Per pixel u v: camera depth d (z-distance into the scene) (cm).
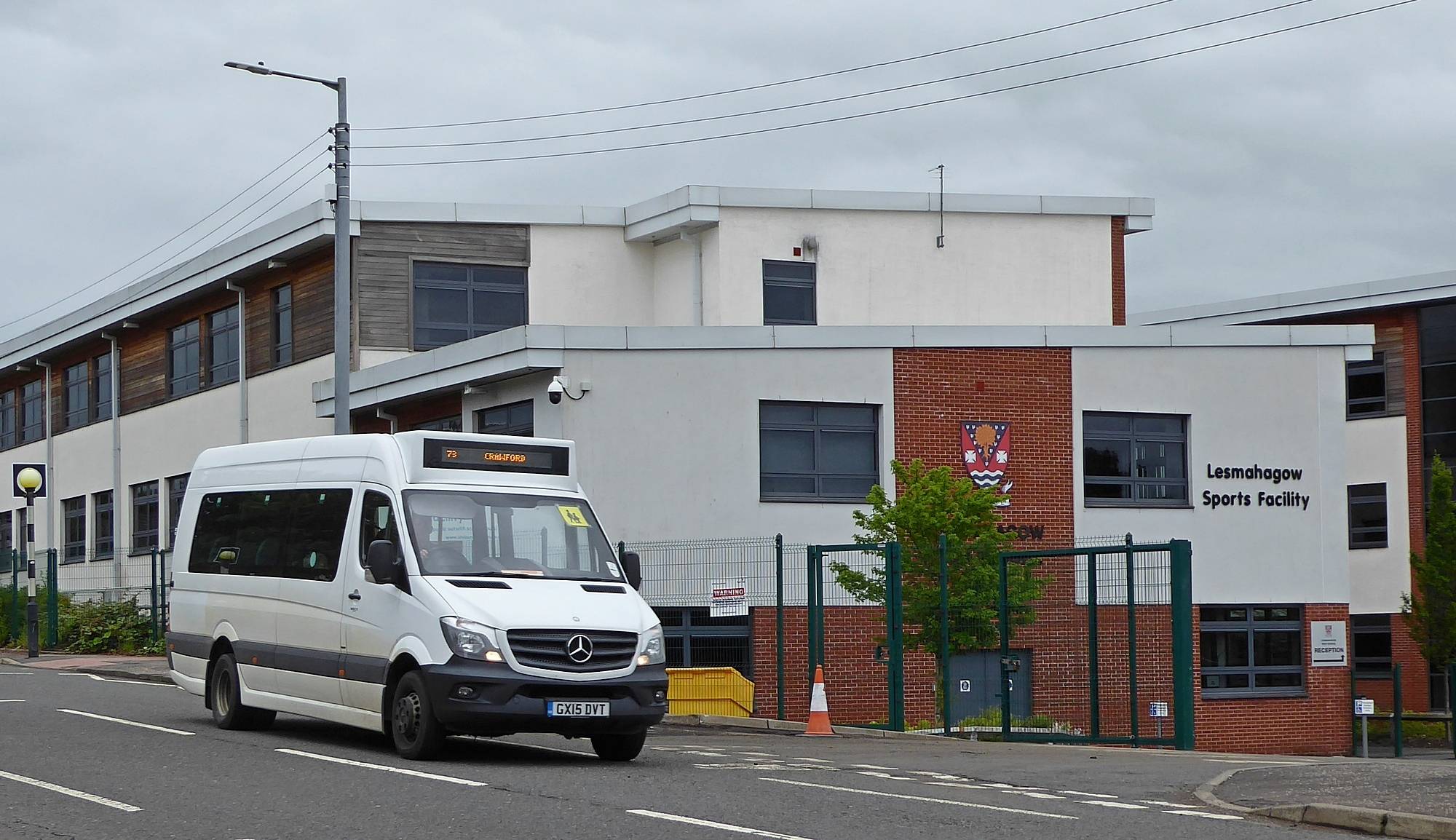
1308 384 3098
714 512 2769
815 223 3481
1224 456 3042
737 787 1240
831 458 2847
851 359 2858
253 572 1638
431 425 3119
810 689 2381
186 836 966
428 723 1355
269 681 1587
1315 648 3061
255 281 3831
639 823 1020
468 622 1352
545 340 2733
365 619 1448
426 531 1431
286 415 3678
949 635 2300
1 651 3406
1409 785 1264
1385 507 4444
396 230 3453
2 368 5166
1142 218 3700
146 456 4359
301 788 1181
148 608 3391
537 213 3550
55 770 1282
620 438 2752
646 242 3638
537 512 1492
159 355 4319
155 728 1652
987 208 3588
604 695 1370
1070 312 3631
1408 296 4356
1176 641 2131
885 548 2181
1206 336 3047
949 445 2891
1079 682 2250
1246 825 1099
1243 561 3034
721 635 2583
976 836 1002
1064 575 2527
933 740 2095
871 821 1058
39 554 3562
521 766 1364
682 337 2789
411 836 967
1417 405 4394
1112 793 1309
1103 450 2989
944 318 3544
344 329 2542
